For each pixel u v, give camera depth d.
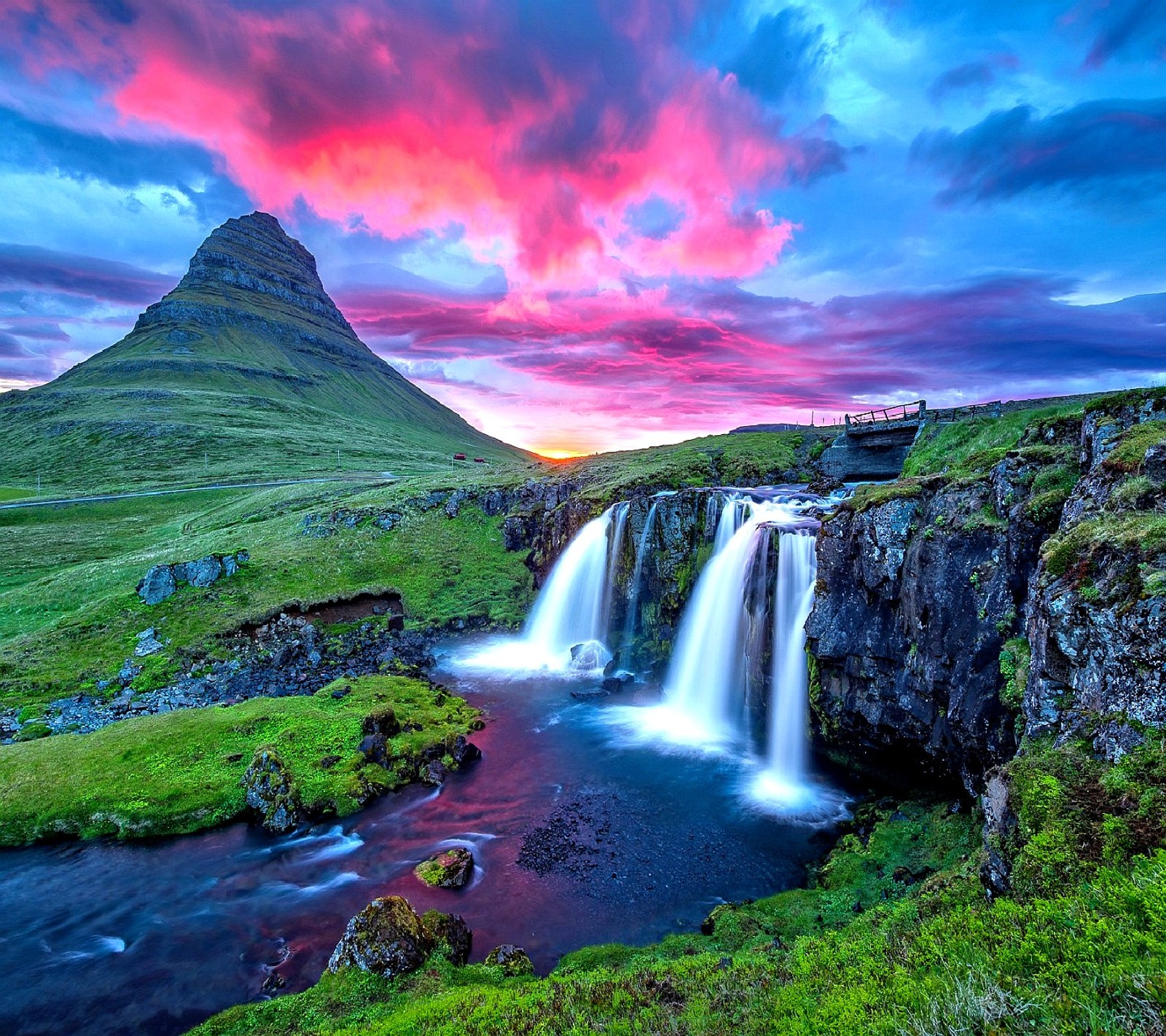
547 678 45.72
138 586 54.59
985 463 25.25
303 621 53.78
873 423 57.00
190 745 30.64
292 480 146.50
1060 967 7.36
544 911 20.38
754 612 35.72
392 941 16.81
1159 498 14.41
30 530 103.81
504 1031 12.41
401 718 34.88
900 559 25.62
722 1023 10.32
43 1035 16.14
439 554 70.50
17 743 31.78
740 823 25.55
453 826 25.84
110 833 25.48
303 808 26.45
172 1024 16.39
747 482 65.06
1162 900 7.66
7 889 22.30
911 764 26.64
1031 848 10.57
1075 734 12.67
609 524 54.22
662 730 35.94
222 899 21.56
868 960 10.27
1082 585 13.93
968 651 21.77
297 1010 15.64
